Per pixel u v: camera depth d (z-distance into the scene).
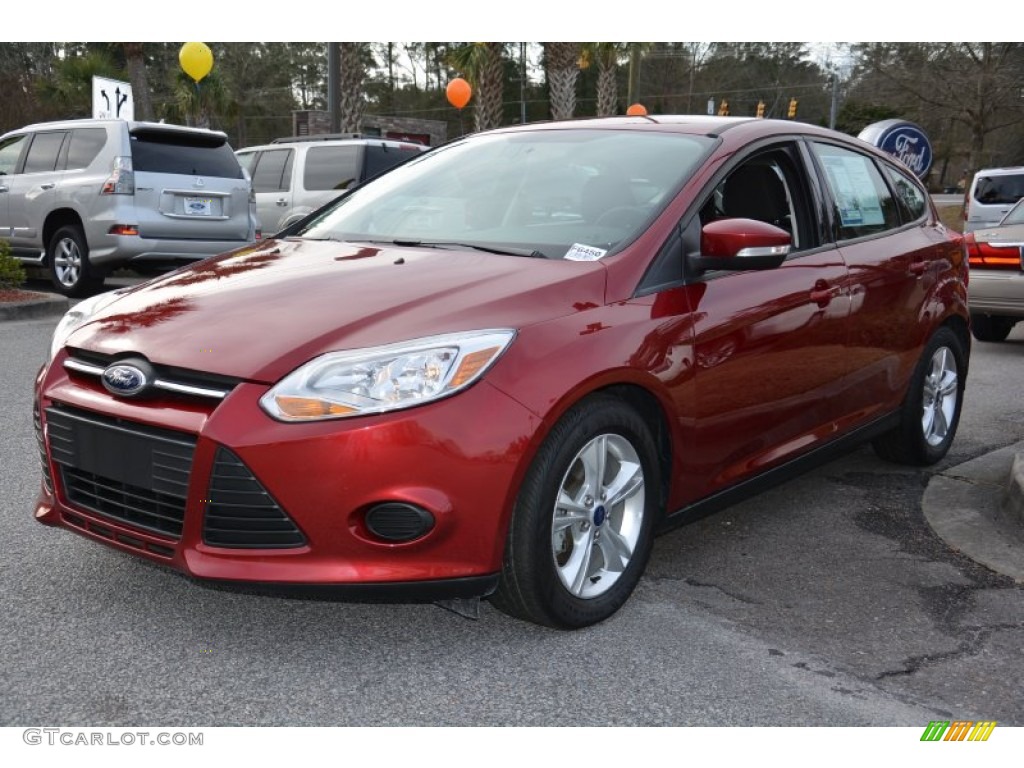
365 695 2.85
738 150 3.98
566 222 3.73
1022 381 8.02
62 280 11.06
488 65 24.31
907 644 3.30
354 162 12.93
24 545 3.80
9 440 5.27
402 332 2.92
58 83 26.86
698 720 2.79
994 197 16.97
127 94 14.28
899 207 5.07
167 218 10.78
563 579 3.14
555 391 2.96
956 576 3.89
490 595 3.12
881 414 4.80
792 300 3.94
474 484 2.84
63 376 3.24
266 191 13.71
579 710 2.81
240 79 57.41
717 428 3.65
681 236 3.58
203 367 2.89
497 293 3.14
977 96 30.38
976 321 10.02
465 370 2.86
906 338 4.82
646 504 3.40
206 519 2.86
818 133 4.59
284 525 2.84
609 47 27.86
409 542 2.83
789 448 4.13
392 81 66.62
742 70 66.06
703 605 3.54
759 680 3.02
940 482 5.02
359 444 2.76
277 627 3.23
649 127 4.21
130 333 3.13
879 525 4.46
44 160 11.24
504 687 2.92
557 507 3.11
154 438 2.92
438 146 4.79
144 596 3.40
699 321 3.50
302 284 3.32
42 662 2.95
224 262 3.79
